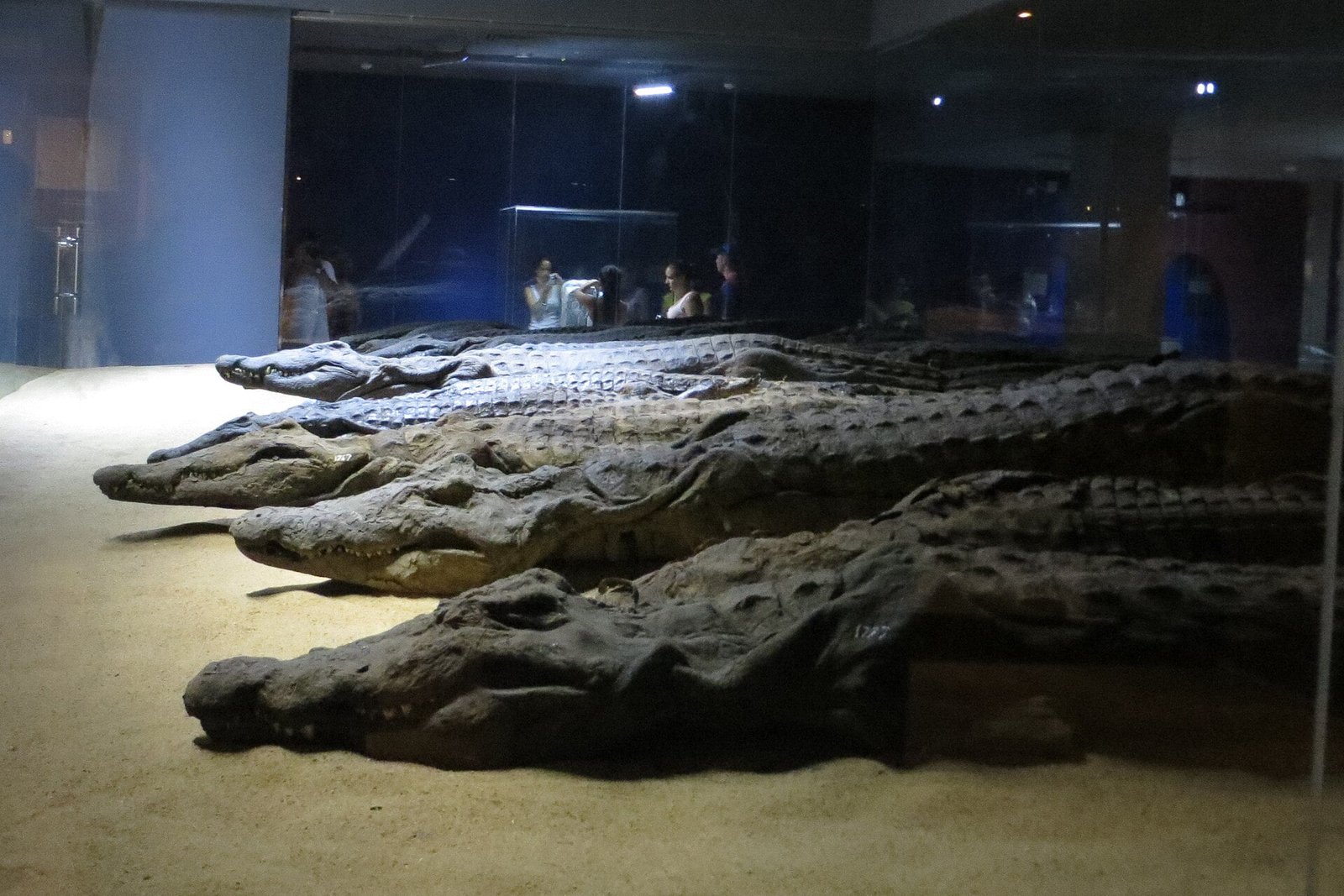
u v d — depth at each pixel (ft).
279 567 18.25
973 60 33.24
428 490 18.65
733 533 18.51
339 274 39.81
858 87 38.34
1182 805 10.91
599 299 39.93
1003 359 31.09
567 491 18.86
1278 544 15.67
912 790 11.27
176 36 37.63
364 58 38.70
